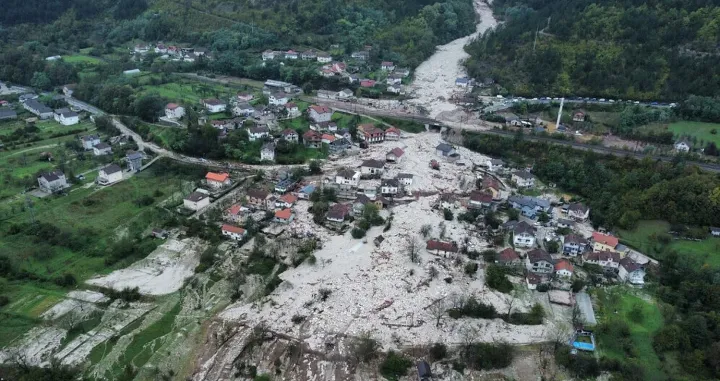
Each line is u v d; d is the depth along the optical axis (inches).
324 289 4815.5
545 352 4227.4
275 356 4109.3
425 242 5541.3
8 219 5442.9
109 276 4869.6
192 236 5536.4
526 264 5201.8
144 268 5019.7
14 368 3826.3
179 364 3998.5
